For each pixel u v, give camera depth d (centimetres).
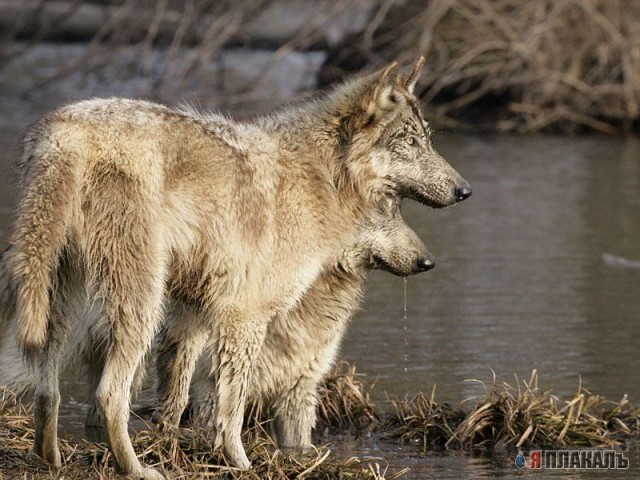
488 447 1827
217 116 1655
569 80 4962
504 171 4191
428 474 1664
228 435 1600
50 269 1425
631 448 1817
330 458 1689
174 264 1541
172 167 1510
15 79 5234
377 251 1822
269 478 1550
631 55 5022
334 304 1803
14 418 1688
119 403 1465
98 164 1441
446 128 5116
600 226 3331
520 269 2877
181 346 1728
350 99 1712
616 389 2023
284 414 1816
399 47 5022
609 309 2536
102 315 1475
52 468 1499
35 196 1402
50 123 1441
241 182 1577
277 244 1614
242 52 5319
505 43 4925
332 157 1700
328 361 1822
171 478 1513
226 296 1589
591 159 4450
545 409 1888
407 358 2195
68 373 2098
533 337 2328
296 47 5184
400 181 1748
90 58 5147
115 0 5484
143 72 5028
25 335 1374
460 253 3041
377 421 1942
